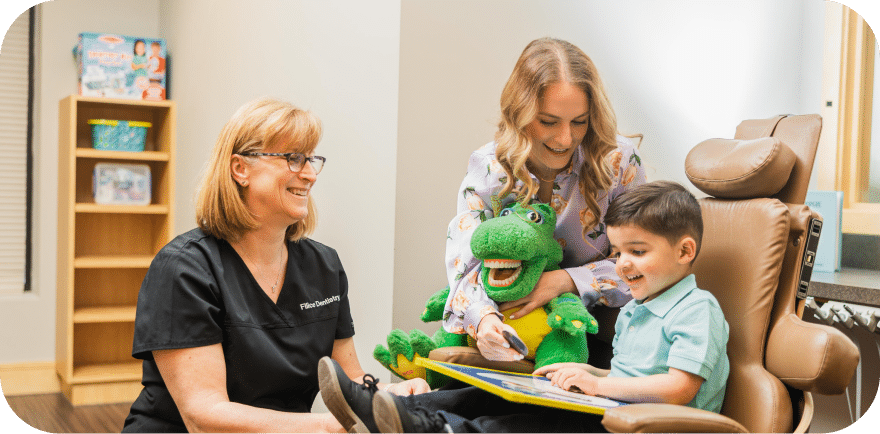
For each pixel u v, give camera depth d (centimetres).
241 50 254
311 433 118
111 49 327
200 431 117
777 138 139
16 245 349
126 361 345
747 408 121
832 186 241
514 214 141
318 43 204
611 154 151
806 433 116
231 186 129
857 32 237
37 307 339
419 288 170
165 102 329
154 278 125
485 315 139
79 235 338
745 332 125
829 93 239
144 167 331
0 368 324
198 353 120
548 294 143
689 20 215
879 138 237
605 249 156
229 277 129
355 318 184
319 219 209
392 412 98
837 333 115
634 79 205
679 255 123
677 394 116
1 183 345
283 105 134
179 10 330
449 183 174
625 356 130
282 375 129
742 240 129
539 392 109
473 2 175
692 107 217
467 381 115
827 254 213
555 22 189
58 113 343
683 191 126
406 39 166
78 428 269
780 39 236
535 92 139
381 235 171
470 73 175
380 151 172
